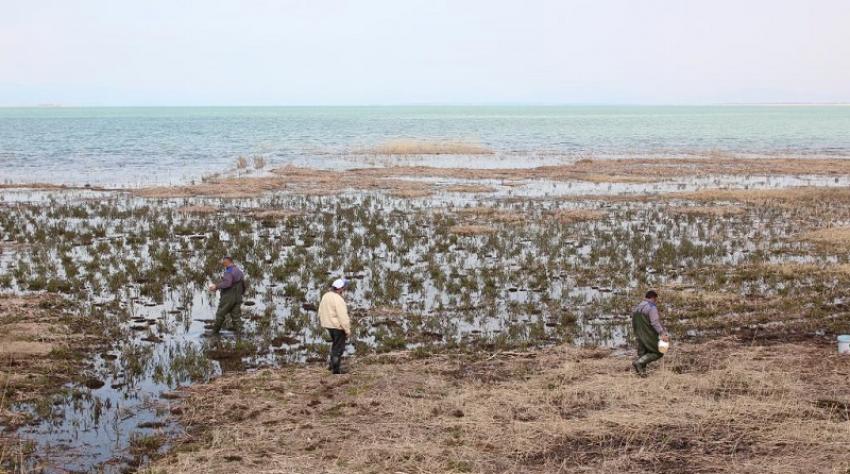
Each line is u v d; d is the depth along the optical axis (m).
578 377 12.02
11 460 9.12
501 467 9.02
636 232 25.83
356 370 12.43
